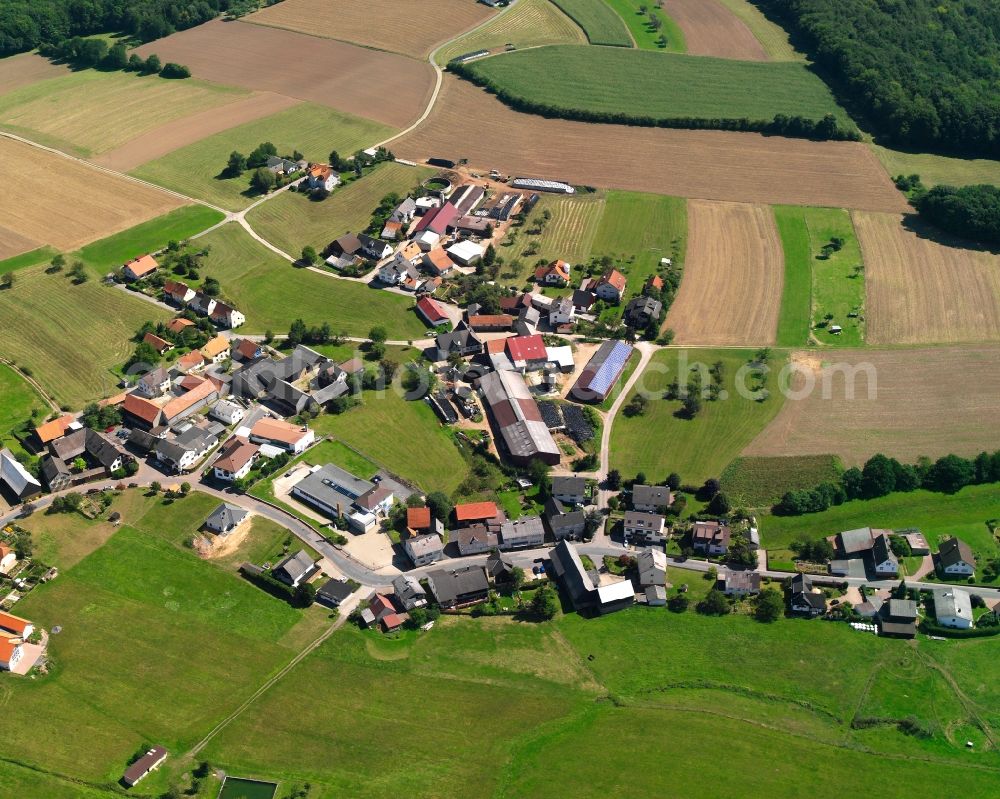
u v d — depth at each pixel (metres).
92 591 155.38
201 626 150.12
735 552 164.50
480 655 147.38
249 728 135.50
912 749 135.50
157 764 130.50
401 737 135.12
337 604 154.50
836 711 140.50
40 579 156.88
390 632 150.00
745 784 130.38
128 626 149.62
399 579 156.62
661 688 143.25
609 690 142.75
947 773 132.38
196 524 168.62
